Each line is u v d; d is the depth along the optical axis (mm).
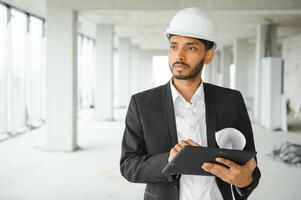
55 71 7102
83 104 17719
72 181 5246
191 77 1442
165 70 27484
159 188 1471
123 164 1491
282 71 10438
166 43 20812
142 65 26219
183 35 1382
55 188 4910
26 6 8766
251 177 1353
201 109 1548
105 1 7039
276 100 10484
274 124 10539
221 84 21703
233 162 1239
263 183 5281
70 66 7078
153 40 18844
